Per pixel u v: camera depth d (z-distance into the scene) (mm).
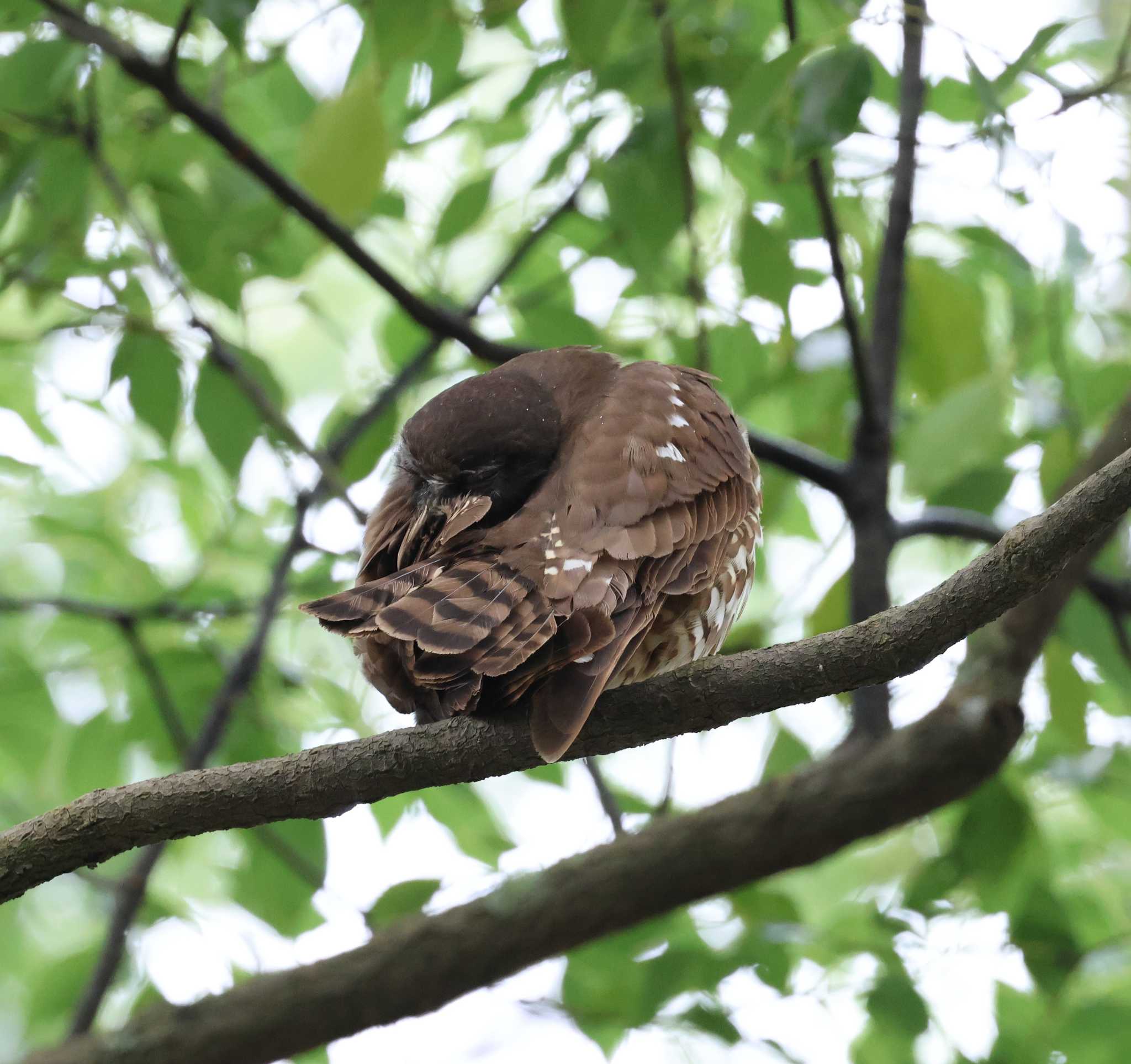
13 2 9523
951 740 9859
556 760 5258
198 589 11664
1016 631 10086
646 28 10039
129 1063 9711
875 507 10172
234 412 10203
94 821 5680
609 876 10062
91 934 13500
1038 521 5371
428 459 6852
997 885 10234
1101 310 11211
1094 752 10766
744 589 7203
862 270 10875
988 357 10727
